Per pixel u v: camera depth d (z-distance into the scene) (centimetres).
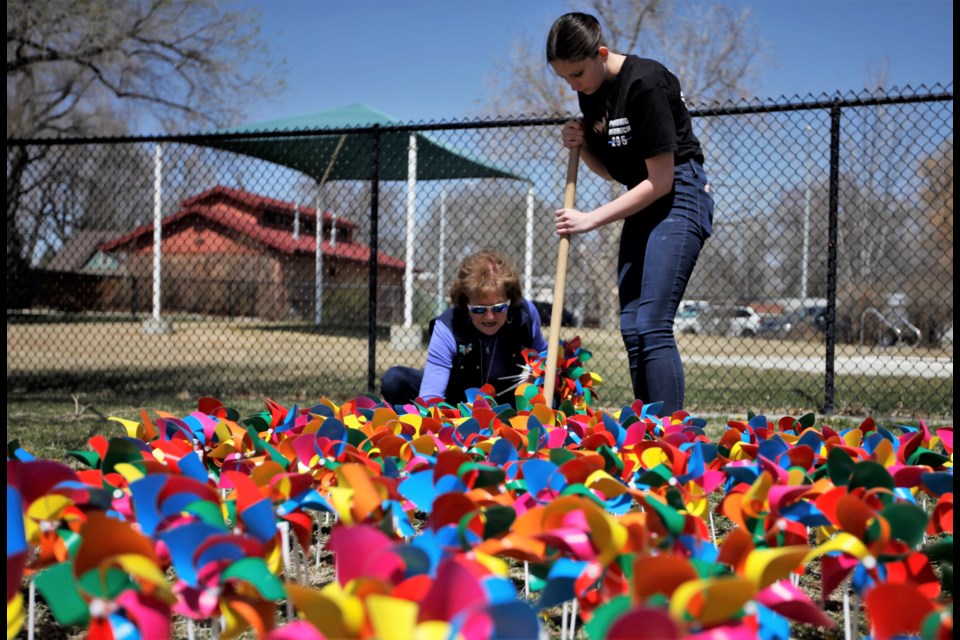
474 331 249
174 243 1320
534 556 91
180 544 85
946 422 380
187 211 1296
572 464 109
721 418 395
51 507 97
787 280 921
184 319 1273
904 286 792
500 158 512
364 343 1038
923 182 462
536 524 91
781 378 635
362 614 69
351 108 970
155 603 80
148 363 781
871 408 427
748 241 698
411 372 287
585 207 546
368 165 994
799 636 123
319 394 522
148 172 888
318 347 983
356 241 1294
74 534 98
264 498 98
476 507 96
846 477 108
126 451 116
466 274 237
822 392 520
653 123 211
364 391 536
